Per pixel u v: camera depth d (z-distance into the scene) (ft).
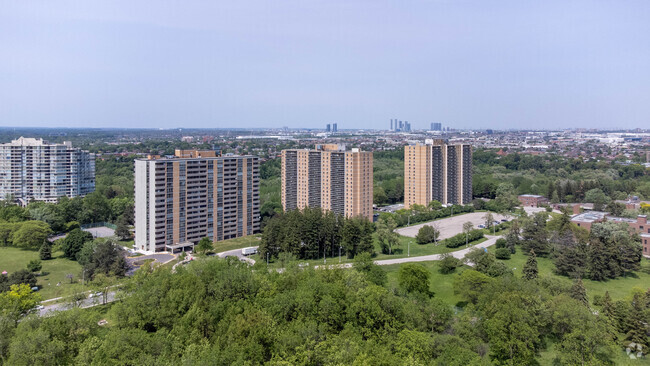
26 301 517.14
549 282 596.70
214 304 465.47
